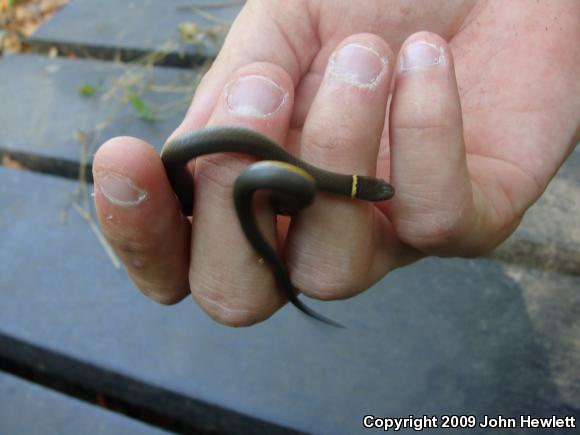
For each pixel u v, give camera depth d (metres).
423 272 0.20
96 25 0.32
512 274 0.19
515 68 0.15
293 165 0.11
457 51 0.16
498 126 0.14
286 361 0.18
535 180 0.14
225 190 0.12
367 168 0.12
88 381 0.19
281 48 0.15
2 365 0.21
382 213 0.14
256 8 0.15
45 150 0.26
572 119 0.14
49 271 0.21
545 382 0.17
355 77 0.11
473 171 0.13
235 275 0.13
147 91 0.28
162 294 0.14
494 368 0.17
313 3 0.15
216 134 0.11
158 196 0.12
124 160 0.11
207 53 0.29
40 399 0.19
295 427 0.17
